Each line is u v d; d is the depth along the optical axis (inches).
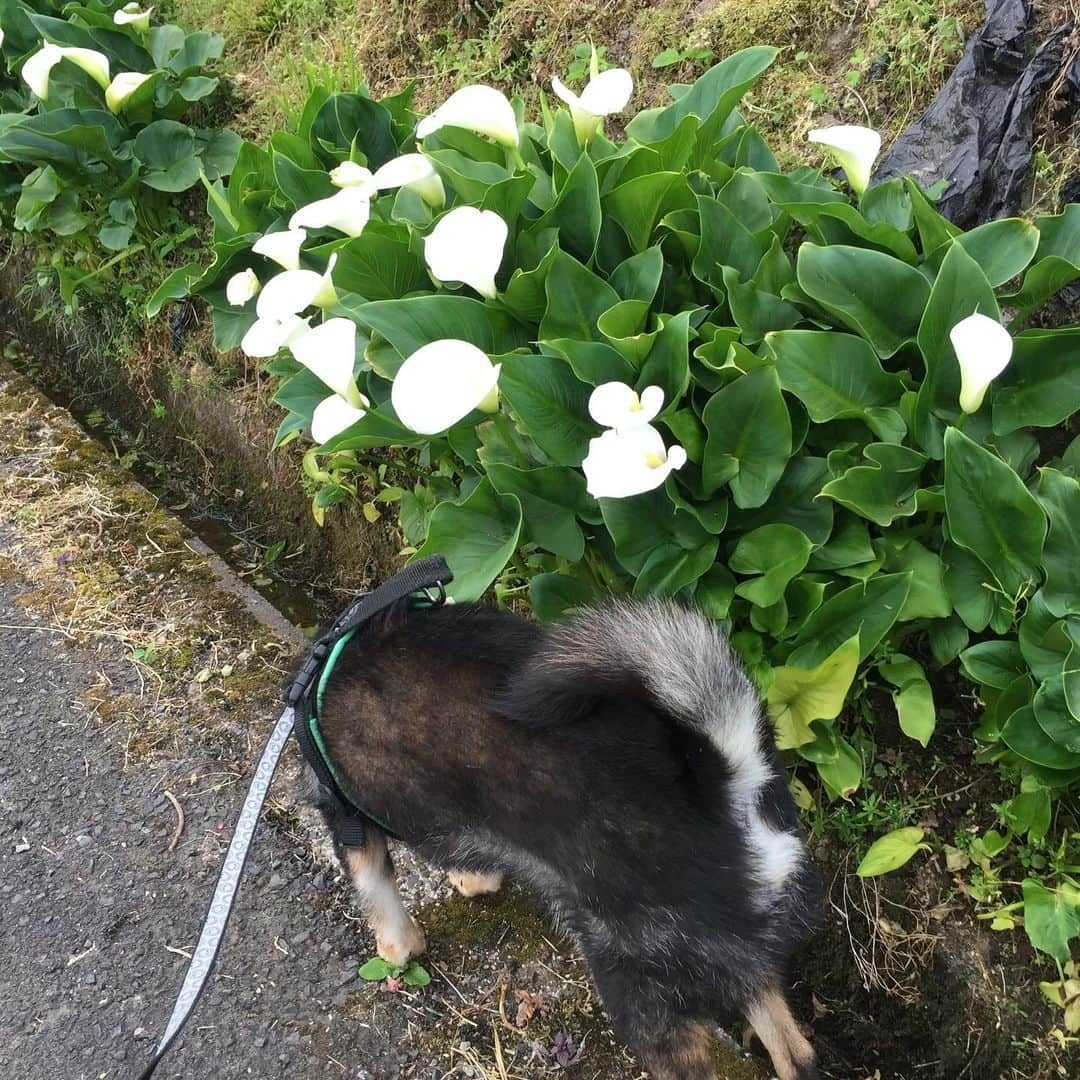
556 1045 46.1
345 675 45.8
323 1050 46.5
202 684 61.6
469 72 75.9
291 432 60.4
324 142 66.3
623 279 51.3
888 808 48.2
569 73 70.7
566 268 49.2
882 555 47.3
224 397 79.5
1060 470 47.4
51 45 74.5
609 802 39.8
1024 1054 44.3
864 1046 48.8
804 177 56.4
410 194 60.2
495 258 46.5
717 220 50.6
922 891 47.4
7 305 102.7
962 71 54.4
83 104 80.5
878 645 47.8
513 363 46.6
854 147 49.4
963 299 45.6
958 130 54.1
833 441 49.7
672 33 67.7
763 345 48.3
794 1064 41.9
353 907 51.3
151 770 57.6
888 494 46.8
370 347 52.9
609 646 38.8
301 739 45.5
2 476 76.4
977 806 47.6
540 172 56.0
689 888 38.9
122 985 49.2
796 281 50.7
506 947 49.8
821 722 47.6
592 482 42.2
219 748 58.2
